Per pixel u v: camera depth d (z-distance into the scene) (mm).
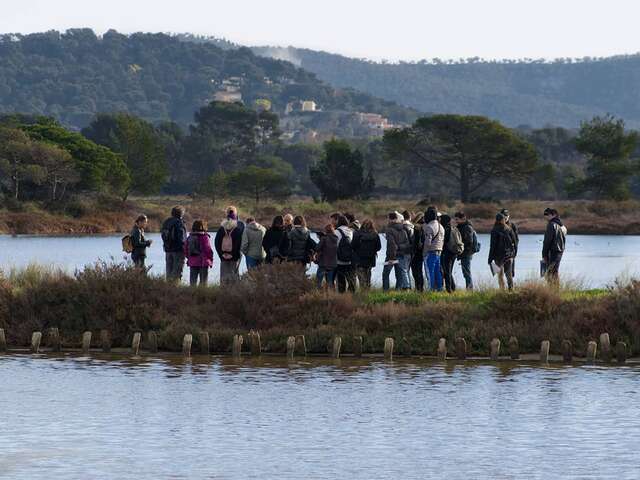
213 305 35188
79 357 32562
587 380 28391
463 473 19516
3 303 35688
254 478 19219
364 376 29141
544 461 20250
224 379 28719
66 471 19641
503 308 33656
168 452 21000
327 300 34344
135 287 35500
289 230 36469
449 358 32250
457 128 166375
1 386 27609
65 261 68562
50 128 171250
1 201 139250
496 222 36750
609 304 33062
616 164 168750
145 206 148875
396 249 36719
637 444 21438
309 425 23234
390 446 21422
